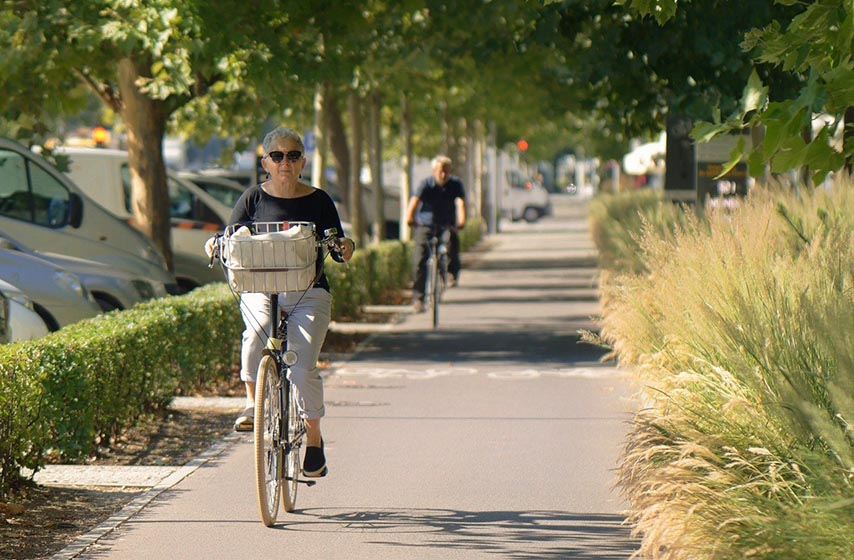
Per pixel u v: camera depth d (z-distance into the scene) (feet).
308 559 73.05
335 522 81.51
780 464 60.85
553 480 93.35
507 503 86.48
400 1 169.99
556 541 76.64
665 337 90.38
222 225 229.25
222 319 137.90
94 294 152.35
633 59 159.02
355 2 157.79
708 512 57.93
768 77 134.92
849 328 56.90
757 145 67.21
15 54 153.07
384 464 99.25
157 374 115.03
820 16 63.21
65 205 169.99
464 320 215.72
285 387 83.51
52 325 133.59
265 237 78.28
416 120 363.56
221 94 187.01
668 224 161.79
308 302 83.20
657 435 70.44
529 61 207.51
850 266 74.08
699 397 71.67
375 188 288.10
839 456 54.60
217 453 103.14
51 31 151.43
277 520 82.02
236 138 231.91
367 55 182.60
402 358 165.17
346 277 213.25
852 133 68.85
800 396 60.44
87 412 96.58
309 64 156.25
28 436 86.63
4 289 121.90
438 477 94.53
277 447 81.61
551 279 317.01
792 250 92.58
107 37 145.38
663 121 186.19
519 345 179.52
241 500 87.25
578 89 195.42
